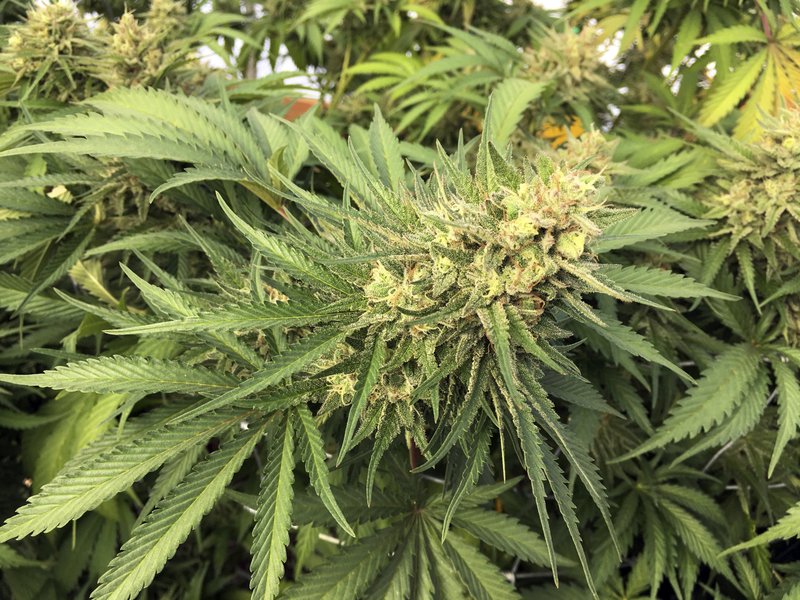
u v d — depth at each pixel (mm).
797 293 1740
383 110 3045
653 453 2107
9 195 1686
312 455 1077
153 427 1237
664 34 2762
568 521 994
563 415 2061
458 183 1012
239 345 1205
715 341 1843
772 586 1798
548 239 868
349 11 3459
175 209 1770
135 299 1946
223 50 2400
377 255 956
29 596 2049
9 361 2002
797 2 2084
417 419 1107
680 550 1938
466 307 904
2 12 2205
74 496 1003
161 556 970
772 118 1730
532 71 2264
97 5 2322
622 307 1900
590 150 1850
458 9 3412
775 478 1992
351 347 1106
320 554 2299
